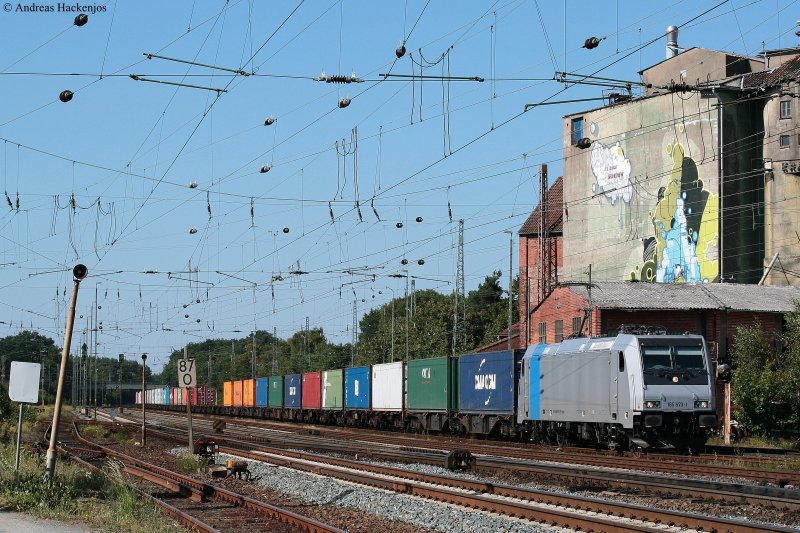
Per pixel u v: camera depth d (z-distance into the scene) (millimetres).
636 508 16328
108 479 22266
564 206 68562
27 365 20859
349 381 58781
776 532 13469
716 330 49250
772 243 59000
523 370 37625
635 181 63281
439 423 46250
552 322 54438
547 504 18531
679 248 60250
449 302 89250
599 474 22469
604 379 31422
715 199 58531
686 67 61688
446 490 20062
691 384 29859
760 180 59875
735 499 17984
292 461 29438
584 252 66750
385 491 21547
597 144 66188
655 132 62250
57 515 16688
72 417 85938
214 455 32625
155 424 66312
